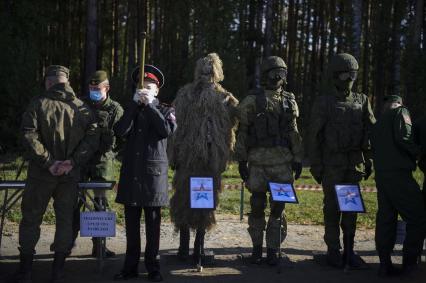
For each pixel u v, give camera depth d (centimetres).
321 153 663
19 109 2000
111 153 662
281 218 649
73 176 553
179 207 636
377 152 622
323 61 3562
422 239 607
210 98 625
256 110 639
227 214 1034
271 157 639
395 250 778
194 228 627
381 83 3256
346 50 2594
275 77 645
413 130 642
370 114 660
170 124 575
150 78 590
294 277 604
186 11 2784
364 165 664
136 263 578
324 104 655
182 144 627
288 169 646
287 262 661
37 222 547
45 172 539
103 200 650
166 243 770
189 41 3106
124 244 751
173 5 3166
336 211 655
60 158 546
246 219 980
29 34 2486
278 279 595
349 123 645
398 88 2488
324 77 2434
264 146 641
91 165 646
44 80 569
